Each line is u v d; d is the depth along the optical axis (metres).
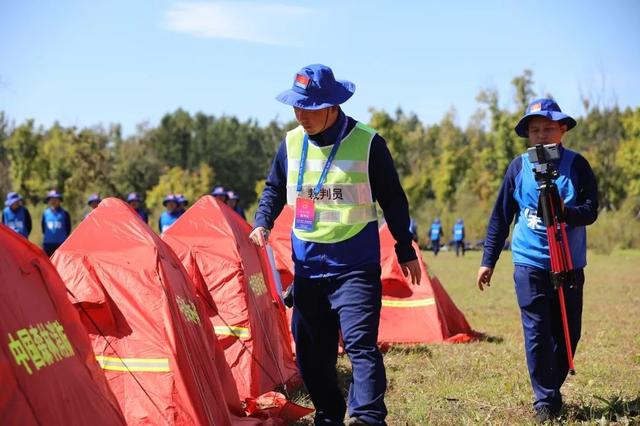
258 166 92.88
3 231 4.00
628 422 5.79
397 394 7.06
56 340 4.01
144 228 5.86
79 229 5.86
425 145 89.56
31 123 53.38
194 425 5.16
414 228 37.38
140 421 5.17
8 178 56.78
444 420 6.01
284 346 7.96
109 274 5.50
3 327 3.58
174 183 61.12
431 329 10.32
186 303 5.80
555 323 6.08
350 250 4.95
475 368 8.23
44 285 4.16
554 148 5.64
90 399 4.10
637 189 50.31
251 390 6.82
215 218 7.54
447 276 24.53
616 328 11.66
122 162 70.38
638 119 50.69
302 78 4.91
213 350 6.04
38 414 3.60
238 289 7.10
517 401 6.59
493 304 15.80
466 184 60.16
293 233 5.12
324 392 5.25
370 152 5.00
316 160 5.04
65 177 51.88
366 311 4.84
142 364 5.27
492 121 57.06
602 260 34.00
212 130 93.19
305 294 5.06
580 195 5.86
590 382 7.30
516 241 6.00
